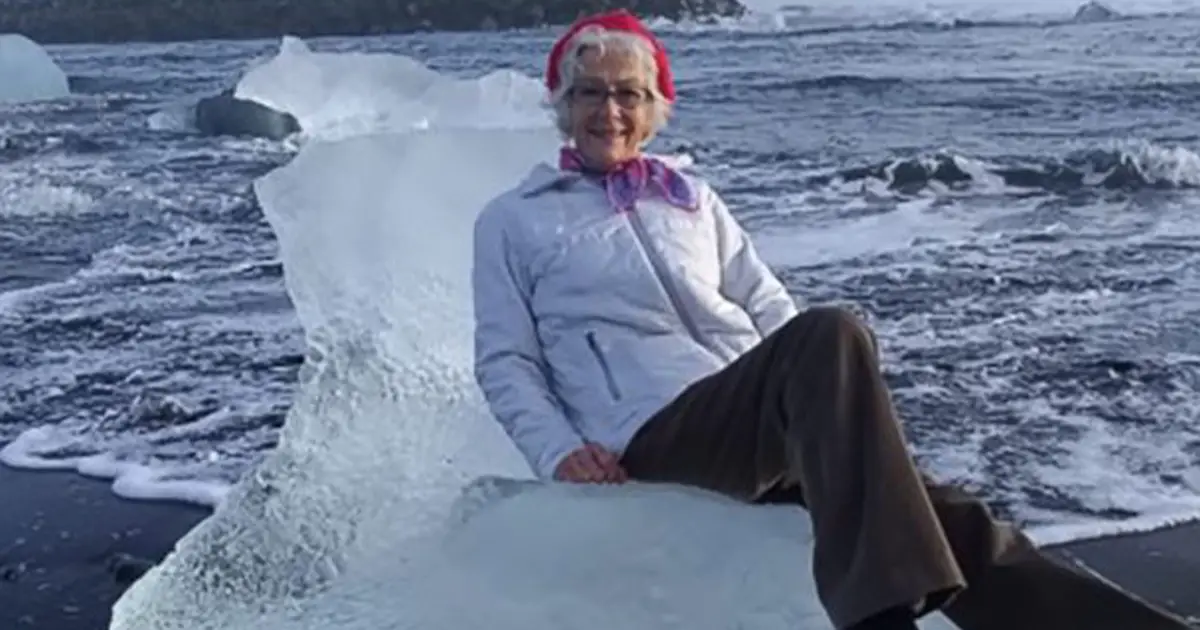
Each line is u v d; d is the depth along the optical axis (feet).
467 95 40.50
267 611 9.82
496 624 8.96
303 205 12.70
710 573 8.89
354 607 9.55
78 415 20.58
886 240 32.17
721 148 48.85
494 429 11.13
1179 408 19.66
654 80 10.41
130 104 76.38
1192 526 15.37
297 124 55.77
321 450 11.10
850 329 8.15
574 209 10.30
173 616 10.14
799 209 36.42
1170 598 13.57
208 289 28.99
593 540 9.16
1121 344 22.97
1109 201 37.19
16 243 34.68
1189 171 39.86
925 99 66.18
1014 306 25.71
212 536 10.66
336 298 12.17
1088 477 16.93
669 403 9.52
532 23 142.72
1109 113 58.39
